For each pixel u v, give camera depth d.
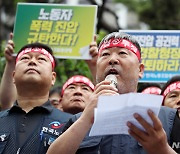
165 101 4.95
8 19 11.98
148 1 11.73
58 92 6.64
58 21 5.86
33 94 4.82
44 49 5.00
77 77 5.77
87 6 5.83
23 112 4.65
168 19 11.45
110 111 3.08
